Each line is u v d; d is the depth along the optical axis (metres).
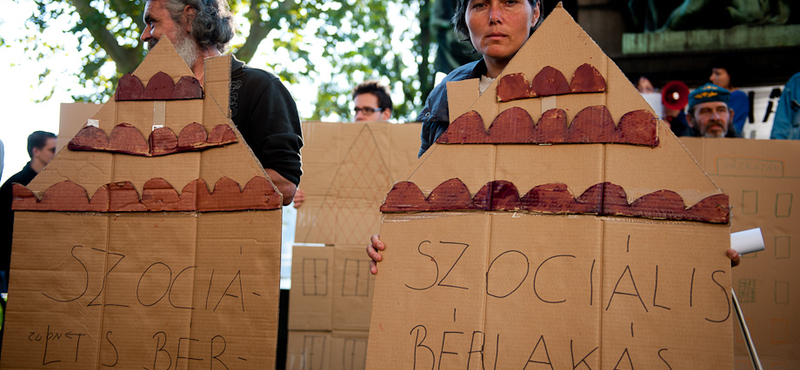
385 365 1.45
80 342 1.58
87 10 7.36
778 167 2.95
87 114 2.83
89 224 1.62
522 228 1.43
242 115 1.91
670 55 5.20
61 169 1.65
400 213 1.50
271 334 1.50
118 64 7.38
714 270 1.35
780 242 2.90
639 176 1.40
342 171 3.38
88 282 1.60
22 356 1.60
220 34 2.09
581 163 1.42
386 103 4.40
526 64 1.49
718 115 4.39
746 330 1.58
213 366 1.52
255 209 1.53
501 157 1.47
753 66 4.94
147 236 1.59
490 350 1.41
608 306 1.37
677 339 1.34
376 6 11.55
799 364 2.80
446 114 1.83
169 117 1.62
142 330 1.56
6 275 3.15
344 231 3.33
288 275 3.97
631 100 1.42
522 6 1.74
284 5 8.41
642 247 1.38
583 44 1.46
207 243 1.56
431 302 1.45
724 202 1.36
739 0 5.00
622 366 1.35
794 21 4.93
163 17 2.02
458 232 1.46
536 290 1.41
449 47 6.63
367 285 3.28
